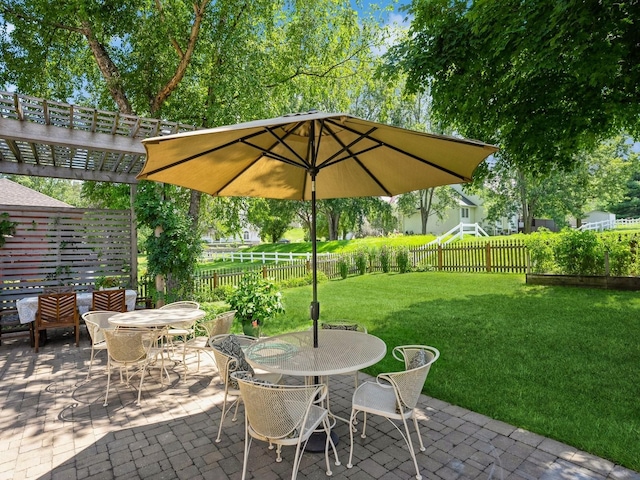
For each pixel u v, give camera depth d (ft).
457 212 119.85
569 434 10.90
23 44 29.94
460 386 14.46
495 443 10.68
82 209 27.14
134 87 32.40
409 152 11.46
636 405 12.52
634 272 30.40
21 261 25.26
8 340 23.77
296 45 38.09
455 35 22.71
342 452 10.50
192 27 30.86
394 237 74.64
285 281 43.01
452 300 30.66
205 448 10.80
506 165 30.83
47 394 14.89
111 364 14.21
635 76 18.40
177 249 26.03
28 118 17.99
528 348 18.39
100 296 22.59
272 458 10.28
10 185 38.86
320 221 125.59
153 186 25.62
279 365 10.12
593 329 20.74
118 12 28.68
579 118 20.93
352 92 46.37
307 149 13.82
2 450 10.78
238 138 10.59
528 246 36.60
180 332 17.30
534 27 17.83
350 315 26.96
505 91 23.24
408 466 9.72
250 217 43.98
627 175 84.43
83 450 10.76
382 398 10.61
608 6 15.76
